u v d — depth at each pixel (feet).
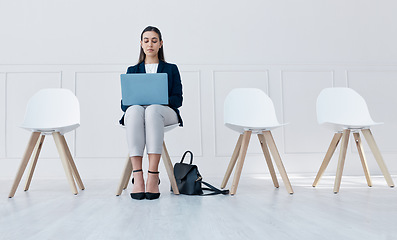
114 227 3.29
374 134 10.07
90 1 10.04
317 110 6.98
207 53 10.08
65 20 9.94
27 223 3.54
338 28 10.41
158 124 5.36
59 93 6.98
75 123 6.20
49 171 9.36
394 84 10.31
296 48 10.26
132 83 5.43
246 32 10.22
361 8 10.50
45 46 9.81
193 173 5.67
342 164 5.93
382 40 10.46
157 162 5.31
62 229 3.24
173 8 10.18
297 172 9.79
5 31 9.78
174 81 6.47
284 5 10.37
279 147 9.84
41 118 6.69
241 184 7.50
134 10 10.11
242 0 10.30
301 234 2.88
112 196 5.61
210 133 9.78
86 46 9.89
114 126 9.69
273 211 4.02
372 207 4.23
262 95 7.26
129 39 10.01
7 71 9.66
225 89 9.96
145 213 4.01
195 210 4.16
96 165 9.53
